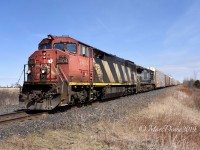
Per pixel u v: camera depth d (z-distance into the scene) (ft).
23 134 33.83
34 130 36.24
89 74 67.77
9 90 119.44
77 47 61.62
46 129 36.81
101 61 79.00
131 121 44.93
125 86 108.47
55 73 56.24
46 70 56.70
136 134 37.50
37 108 54.24
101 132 36.40
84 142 31.48
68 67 56.70
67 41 60.90
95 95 74.43
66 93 55.42
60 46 60.75
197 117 65.36
